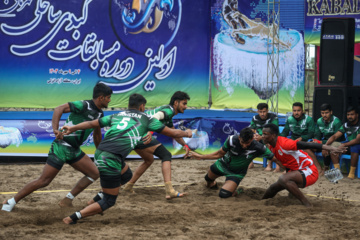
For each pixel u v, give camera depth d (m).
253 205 13.41
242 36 30.58
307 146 13.22
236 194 15.02
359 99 21.16
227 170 14.99
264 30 30.42
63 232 10.22
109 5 28.00
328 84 21.25
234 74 30.83
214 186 16.00
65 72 27.22
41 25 26.50
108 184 10.70
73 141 12.03
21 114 24.70
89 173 12.62
